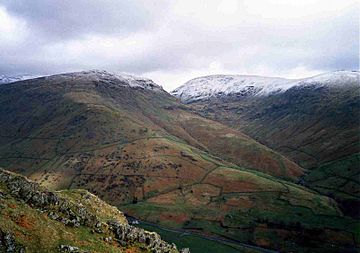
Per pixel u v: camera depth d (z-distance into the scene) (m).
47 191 80.69
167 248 84.38
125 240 78.44
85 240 70.06
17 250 58.88
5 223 61.75
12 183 78.12
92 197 104.56
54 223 70.62
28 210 69.56
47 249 62.16
